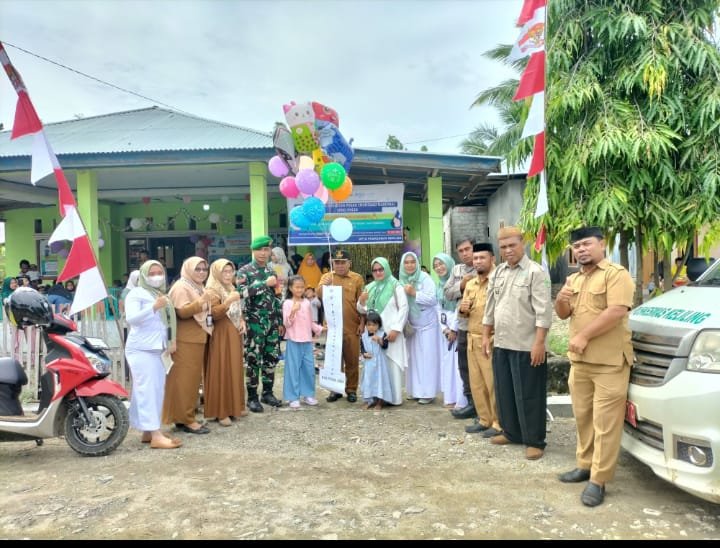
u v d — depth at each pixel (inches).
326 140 297.7
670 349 131.1
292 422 224.4
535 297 172.4
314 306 357.7
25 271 514.0
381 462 174.1
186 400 207.5
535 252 279.0
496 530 125.8
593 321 141.5
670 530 124.9
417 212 554.3
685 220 231.1
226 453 185.3
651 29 235.8
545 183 235.6
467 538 122.0
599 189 239.5
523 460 174.7
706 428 119.0
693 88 238.4
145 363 189.9
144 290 191.8
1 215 577.6
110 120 477.1
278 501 143.1
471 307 207.8
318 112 286.4
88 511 138.0
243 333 229.5
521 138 275.3
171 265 580.7
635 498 143.3
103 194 497.7
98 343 193.6
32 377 275.7
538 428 174.9
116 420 182.9
